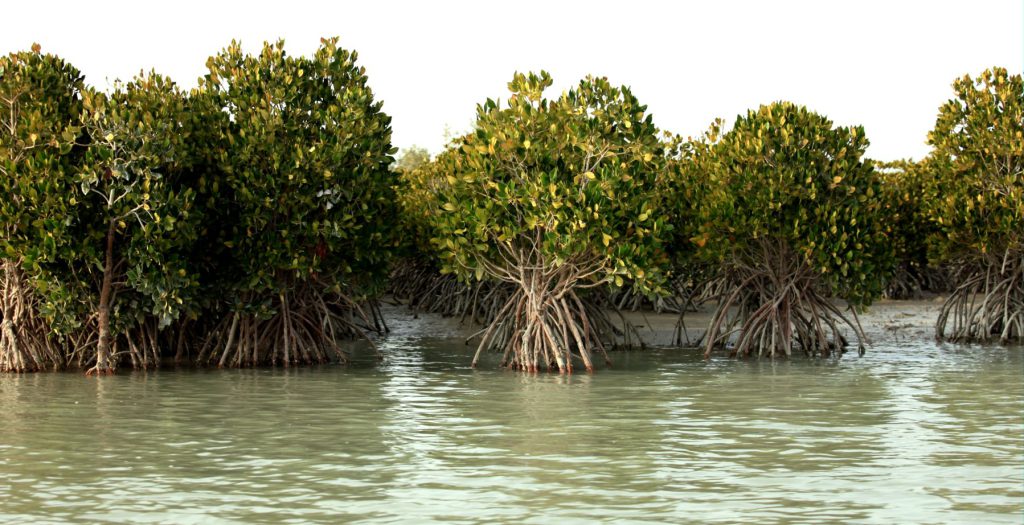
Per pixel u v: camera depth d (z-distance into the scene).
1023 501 9.09
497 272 20.02
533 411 14.06
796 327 22.64
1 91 17.53
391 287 34.44
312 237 19.27
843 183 21.50
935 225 27.23
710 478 9.97
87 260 17.97
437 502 9.05
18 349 18.50
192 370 19.16
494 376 18.25
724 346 24.31
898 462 10.68
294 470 10.30
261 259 19.05
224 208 19.36
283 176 18.95
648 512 8.74
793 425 12.90
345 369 19.42
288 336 20.03
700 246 21.56
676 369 19.47
